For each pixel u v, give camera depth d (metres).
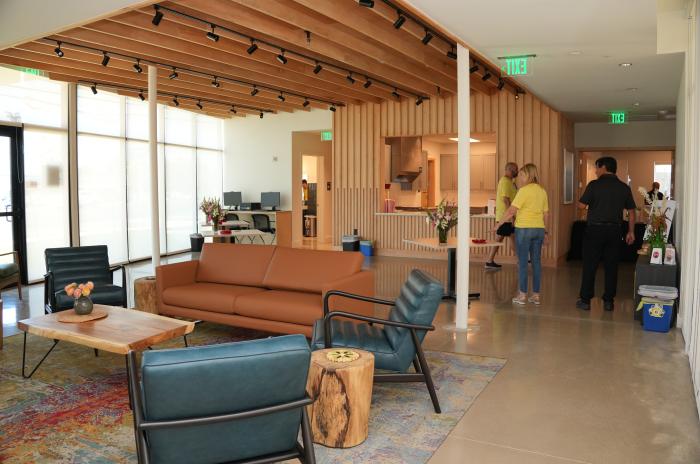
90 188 10.44
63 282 5.89
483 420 3.50
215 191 14.55
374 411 3.64
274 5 5.74
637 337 5.34
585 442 3.19
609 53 5.88
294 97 11.20
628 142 11.67
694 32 4.51
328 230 15.90
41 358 4.82
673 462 2.96
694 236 4.53
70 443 3.23
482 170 14.69
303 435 2.46
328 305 4.57
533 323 5.90
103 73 8.64
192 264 5.99
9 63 7.86
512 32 5.13
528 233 6.73
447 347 5.05
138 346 3.76
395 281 8.70
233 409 2.27
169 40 7.08
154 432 2.22
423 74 8.65
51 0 5.24
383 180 11.95
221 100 11.48
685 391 3.96
